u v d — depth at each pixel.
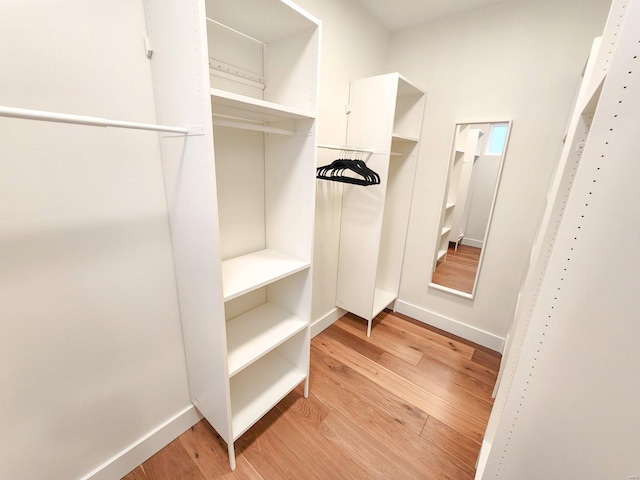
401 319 2.52
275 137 1.41
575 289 0.63
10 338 0.83
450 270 2.29
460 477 1.24
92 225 0.93
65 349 0.94
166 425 1.31
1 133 0.73
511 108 1.80
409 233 2.41
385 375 1.83
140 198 1.04
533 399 0.75
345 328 2.36
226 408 1.13
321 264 2.12
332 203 2.06
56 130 0.82
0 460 0.87
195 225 0.99
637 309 0.57
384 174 1.89
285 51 1.27
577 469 0.74
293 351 1.60
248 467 1.25
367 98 1.87
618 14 0.80
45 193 0.82
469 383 1.79
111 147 0.93
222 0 0.96
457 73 1.95
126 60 0.92
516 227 1.92
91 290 0.97
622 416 0.64
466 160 2.05
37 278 0.85
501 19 1.73
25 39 0.73
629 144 0.52
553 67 1.63
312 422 1.48
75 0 0.79
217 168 1.30
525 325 1.11
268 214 1.55
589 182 0.57
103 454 1.12
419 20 1.99
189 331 1.23
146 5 0.92
